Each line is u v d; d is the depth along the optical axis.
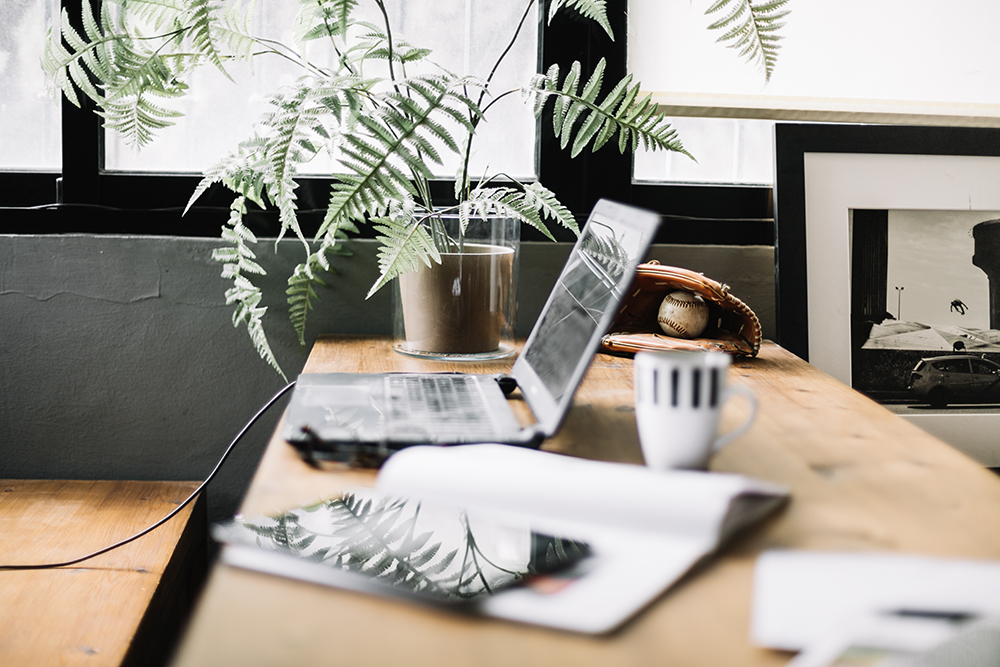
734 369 1.08
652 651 0.40
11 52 1.30
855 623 0.40
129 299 1.29
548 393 0.78
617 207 0.86
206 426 1.33
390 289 1.32
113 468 1.32
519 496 0.56
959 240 1.31
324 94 0.94
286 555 0.50
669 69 1.33
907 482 0.65
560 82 1.33
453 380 0.92
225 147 1.35
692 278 1.10
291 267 1.30
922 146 1.31
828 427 0.81
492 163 1.39
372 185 0.94
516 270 1.14
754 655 0.39
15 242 1.26
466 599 0.47
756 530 0.55
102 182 1.30
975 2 1.35
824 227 1.29
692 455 0.63
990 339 1.31
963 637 0.33
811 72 1.34
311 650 0.39
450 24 1.35
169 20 1.12
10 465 1.31
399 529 0.60
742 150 1.42
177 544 1.05
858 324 1.30
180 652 0.39
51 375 1.30
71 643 0.81
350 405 0.79
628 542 0.51
